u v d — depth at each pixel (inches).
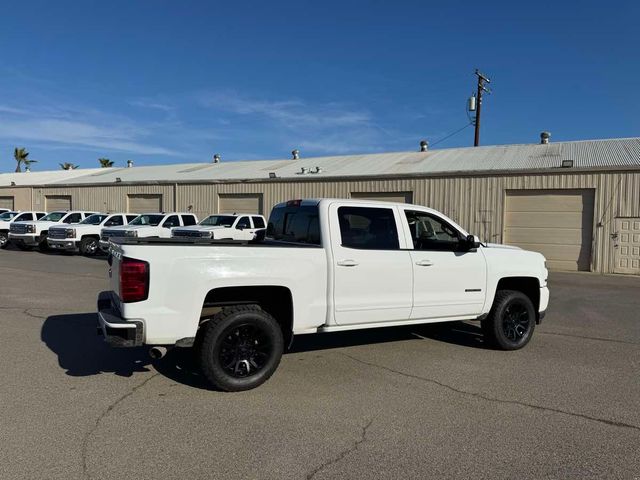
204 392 193.8
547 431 162.7
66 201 1307.8
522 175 766.5
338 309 218.4
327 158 1190.9
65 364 224.2
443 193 823.7
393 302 231.8
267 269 200.2
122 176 1323.8
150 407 177.8
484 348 269.6
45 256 792.3
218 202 1059.3
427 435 158.6
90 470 133.3
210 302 199.9
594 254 722.2
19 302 370.9
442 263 245.8
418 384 207.5
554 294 498.6
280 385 203.5
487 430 162.9
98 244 825.5
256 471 134.9
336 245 218.8
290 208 243.9
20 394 187.5
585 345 279.9
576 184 730.8
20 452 142.5
